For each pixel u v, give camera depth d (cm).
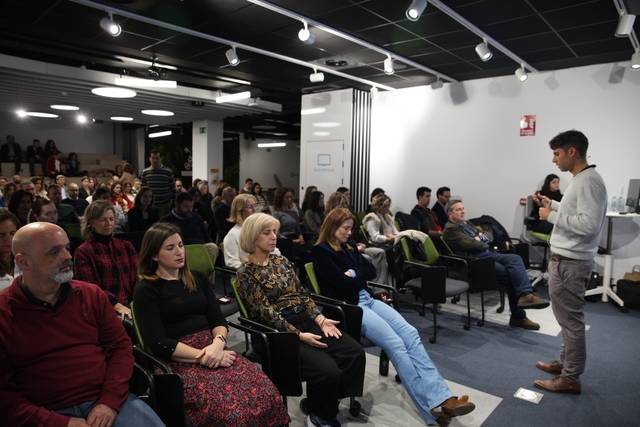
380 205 535
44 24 476
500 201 623
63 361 159
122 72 709
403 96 709
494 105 622
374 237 504
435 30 470
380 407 256
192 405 178
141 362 199
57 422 147
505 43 507
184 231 439
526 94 595
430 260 421
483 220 553
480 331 388
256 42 526
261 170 1798
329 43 520
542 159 588
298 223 576
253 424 177
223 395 180
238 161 1658
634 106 521
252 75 712
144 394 188
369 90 747
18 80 714
